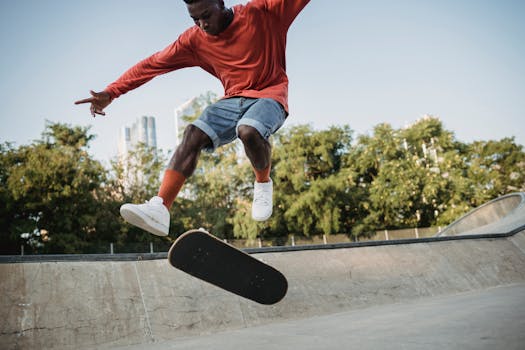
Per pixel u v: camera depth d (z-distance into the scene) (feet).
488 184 110.11
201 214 88.69
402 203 92.84
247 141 6.25
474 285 18.84
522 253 23.26
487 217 45.80
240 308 12.50
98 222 81.92
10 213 77.30
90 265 11.57
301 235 92.94
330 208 90.79
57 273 10.87
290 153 93.09
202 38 7.09
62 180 78.59
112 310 10.73
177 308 11.61
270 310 12.92
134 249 83.10
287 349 7.68
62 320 9.95
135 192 88.74
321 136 96.12
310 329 10.19
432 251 20.12
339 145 101.76
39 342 9.32
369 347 7.04
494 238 23.82
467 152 121.49
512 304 10.96
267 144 6.58
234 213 91.15
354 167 101.45
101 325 10.27
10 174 79.15
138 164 90.94
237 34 6.83
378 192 94.07
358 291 15.46
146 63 7.59
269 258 15.06
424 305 13.34
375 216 93.61
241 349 8.17
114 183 88.69
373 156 100.58
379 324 9.78
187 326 11.23
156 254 13.03
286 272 14.75
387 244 19.07
